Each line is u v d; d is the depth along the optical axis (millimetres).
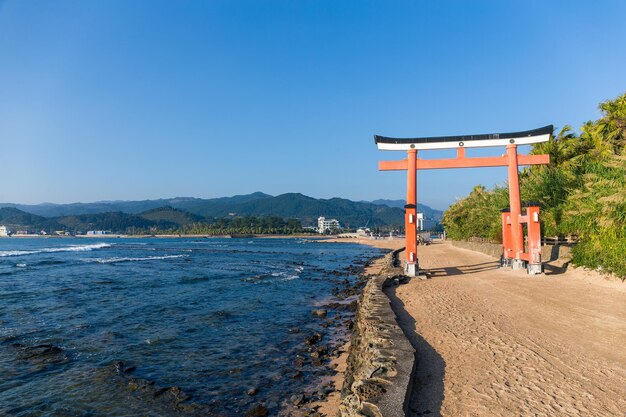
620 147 27203
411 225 20859
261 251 86125
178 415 8820
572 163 30422
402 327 10758
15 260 52938
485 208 41438
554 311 12133
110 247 102688
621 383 6691
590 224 18234
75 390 10023
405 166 21297
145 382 10531
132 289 26672
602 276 16719
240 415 8828
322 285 29594
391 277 19594
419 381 6965
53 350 13023
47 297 23172
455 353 8422
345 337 15047
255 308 20531
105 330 15773
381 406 5496
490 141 20656
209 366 11945
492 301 13953
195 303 21750
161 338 14727
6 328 15953
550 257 24328
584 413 5625
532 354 8219
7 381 10531
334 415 8516
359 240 165250
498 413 5652
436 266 27359
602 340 9156
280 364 12109
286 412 8898
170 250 87875
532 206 19703
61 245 118750
